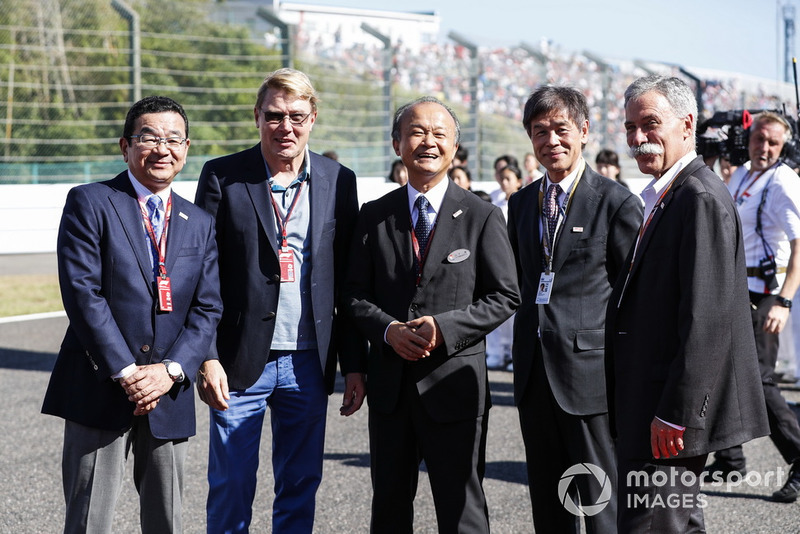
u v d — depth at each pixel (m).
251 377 3.44
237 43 19.97
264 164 3.54
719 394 2.80
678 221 2.82
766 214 5.31
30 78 20.03
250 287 3.45
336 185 3.63
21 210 16.39
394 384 3.36
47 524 4.26
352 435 5.94
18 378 7.61
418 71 17.89
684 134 2.97
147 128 3.18
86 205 3.14
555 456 3.65
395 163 9.09
